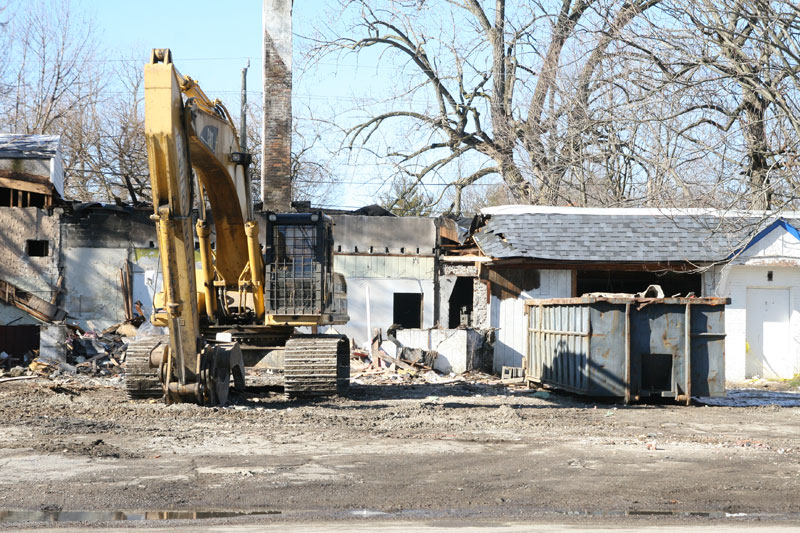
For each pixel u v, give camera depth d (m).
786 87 33.12
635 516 11.55
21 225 37.94
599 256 38.25
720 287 38.69
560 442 17.86
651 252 38.44
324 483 13.28
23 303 36.66
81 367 34.28
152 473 13.77
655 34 32.25
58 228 38.12
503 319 39.16
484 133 62.47
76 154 72.00
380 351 36.62
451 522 10.97
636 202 50.28
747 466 15.40
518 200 59.97
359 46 61.75
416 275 40.88
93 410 20.84
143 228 39.09
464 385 32.97
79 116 72.19
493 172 63.75
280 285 23.72
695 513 11.82
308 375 23.55
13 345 37.16
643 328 26.22
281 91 43.41
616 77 34.66
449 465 14.99
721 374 26.34
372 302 40.72
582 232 39.41
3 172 37.75
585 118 41.81
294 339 24.27
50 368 33.53
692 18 31.92
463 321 41.25
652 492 13.09
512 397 28.38
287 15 43.44
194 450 15.96
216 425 19.05
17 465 14.30
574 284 39.03
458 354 36.66
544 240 38.81
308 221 23.83
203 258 23.95
